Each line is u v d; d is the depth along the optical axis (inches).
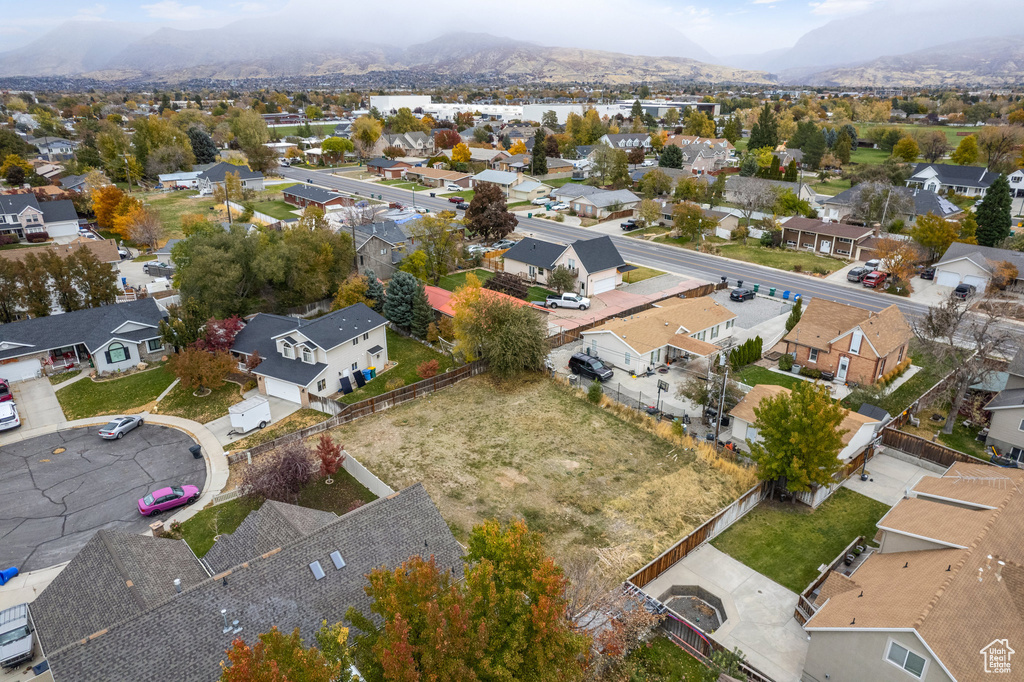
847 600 959.0
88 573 933.2
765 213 4082.2
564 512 1371.8
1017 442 1567.4
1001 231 3193.9
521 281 2891.2
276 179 5698.8
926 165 5019.7
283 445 1622.8
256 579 874.8
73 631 857.5
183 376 1811.0
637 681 924.0
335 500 1406.3
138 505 1370.6
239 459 1573.6
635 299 2726.4
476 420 1763.0
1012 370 1684.3
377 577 721.6
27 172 5206.7
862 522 1358.3
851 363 1952.5
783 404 1364.4
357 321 2032.5
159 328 2086.6
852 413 1599.4
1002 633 818.2
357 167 6505.9
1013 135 5831.7
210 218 4089.6
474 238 3718.0
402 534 1015.6
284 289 2578.7
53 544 1256.8
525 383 1977.1
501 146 7362.2
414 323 2308.1
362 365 2033.7
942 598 853.2
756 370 2090.3
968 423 1758.1
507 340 1935.3
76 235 3718.0
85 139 7057.1
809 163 6186.0
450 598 684.7
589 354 2169.0
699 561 1237.7
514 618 725.9
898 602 887.1
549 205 4638.3
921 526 1055.0
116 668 754.2
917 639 806.5
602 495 1435.8
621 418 1774.1
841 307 2096.5
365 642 732.7
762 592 1155.9
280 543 963.3
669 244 3725.4
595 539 1283.2
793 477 1352.1
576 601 951.6
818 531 1332.4
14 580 1155.9
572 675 733.9
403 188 5354.3
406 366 2130.9
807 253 3516.2
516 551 794.8
